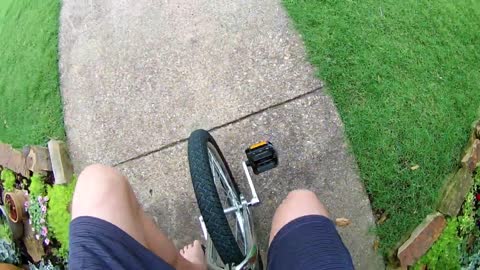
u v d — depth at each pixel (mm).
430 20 1242
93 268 625
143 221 808
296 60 1294
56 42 1594
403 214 1152
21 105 1586
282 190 1241
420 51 1226
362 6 1288
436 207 1135
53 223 1404
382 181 1176
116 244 670
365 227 1171
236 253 880
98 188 743
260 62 1322
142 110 1403
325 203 1204
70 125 1485
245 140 1287
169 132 1362
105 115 1441
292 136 1257
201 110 1345
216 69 1358
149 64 1433
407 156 1172
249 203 1124
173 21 1447
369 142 1199
